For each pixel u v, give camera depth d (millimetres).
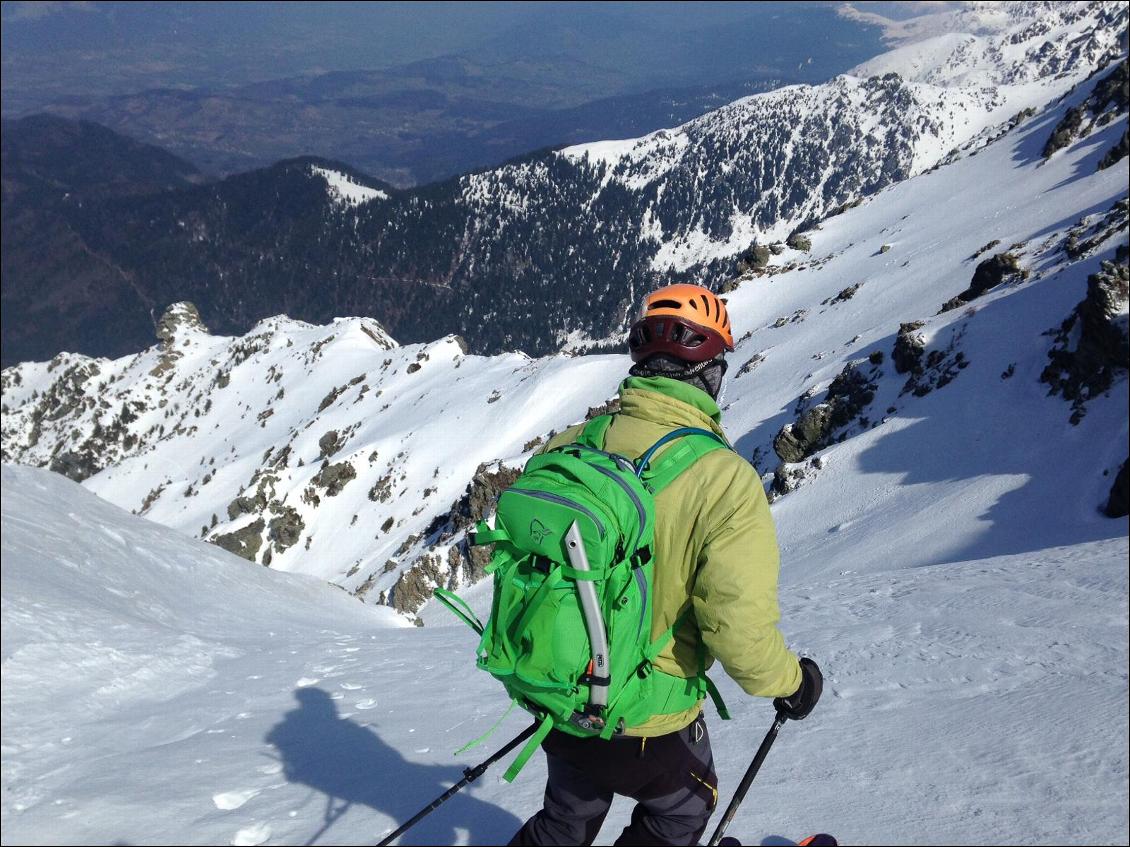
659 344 2885
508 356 190875
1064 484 37188
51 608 11211
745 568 2545
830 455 53844
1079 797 3824
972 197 167750
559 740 2826
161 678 9914
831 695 6703
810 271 165875
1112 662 6410
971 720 5406
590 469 2625
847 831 3887
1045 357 50594
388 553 130750
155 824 4891
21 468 18906
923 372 59125
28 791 5730
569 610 2500
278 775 5766
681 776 2867
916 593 11852
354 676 10000
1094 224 76312
